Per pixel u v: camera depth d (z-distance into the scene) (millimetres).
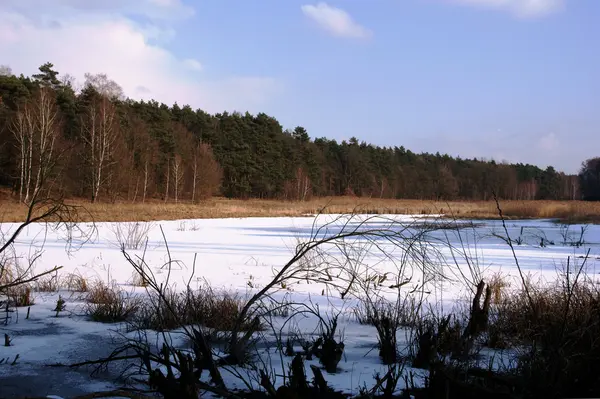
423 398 3682
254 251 16062
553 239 21250
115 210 34562
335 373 4402
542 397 3592
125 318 6469
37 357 4801
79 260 12789
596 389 3686
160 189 59219
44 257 13070
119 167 44969
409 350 4961
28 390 3893
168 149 61500
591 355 3867
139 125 56906
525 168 119938
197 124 74688
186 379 3428
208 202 57750
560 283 8062
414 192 95875
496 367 4445
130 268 11758
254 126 74562
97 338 5508
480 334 5262
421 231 5320
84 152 41781
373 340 5668
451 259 13758
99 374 4344
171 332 5730
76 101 56594
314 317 6859
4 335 5574
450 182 98188
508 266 12773
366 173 88062
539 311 5043
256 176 71375
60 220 5703
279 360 4781
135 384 4090
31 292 8266
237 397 3490
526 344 4816
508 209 40625
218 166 65562
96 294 7418
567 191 113812
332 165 88312
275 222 32125
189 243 18297
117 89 59594
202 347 4309
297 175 70875
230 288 8828
